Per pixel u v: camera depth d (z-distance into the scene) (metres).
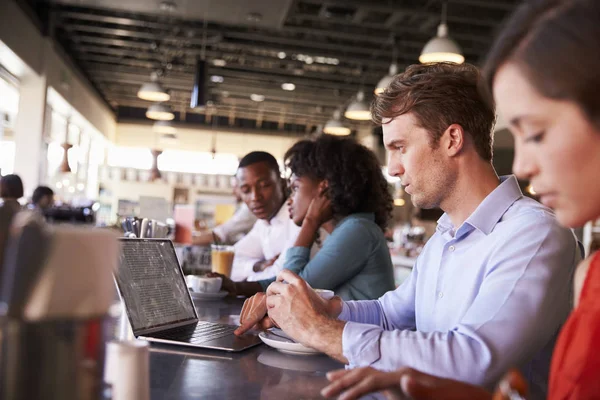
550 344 1.29
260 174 3.41
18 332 0.54
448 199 1.45
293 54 11.18
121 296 1.43
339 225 2.29
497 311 1.19
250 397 1.01
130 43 10.89
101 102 14.84
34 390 0.54
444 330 1.44
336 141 2.43
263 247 3.58
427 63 1.53
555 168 0.68
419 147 1.43
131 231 2.13
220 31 10.18
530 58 0.67
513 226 1.31
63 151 9.14
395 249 8.84
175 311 1.62
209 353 1.34
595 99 0.63
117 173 15.71
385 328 1.71
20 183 4.55
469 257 1.40
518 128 0.72
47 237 0.54
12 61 8.09
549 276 1.22
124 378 0.71
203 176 16.42
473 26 9.48
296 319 1.31
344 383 0.91
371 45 10.84
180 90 14.81
